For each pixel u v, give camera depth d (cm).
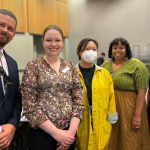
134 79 160
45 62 113
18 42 486
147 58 478
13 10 466
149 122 184
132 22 503
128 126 161
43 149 107
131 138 161
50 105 105
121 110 161
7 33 109
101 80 147
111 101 152
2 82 111
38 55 557
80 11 604
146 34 480
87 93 145
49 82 105
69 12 627
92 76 149
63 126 107
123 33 523
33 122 101
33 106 103
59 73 112
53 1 574
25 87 105
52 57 115
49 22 566
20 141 161
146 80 159
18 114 120
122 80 159
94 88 144
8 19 108
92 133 142
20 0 481
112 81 155
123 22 520
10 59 123
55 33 111
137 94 163
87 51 142
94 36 584
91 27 587
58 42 113
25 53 503
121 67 165
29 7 505
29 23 507
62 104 108
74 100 115
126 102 161
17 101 125
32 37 521
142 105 159
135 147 162
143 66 160
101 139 142
